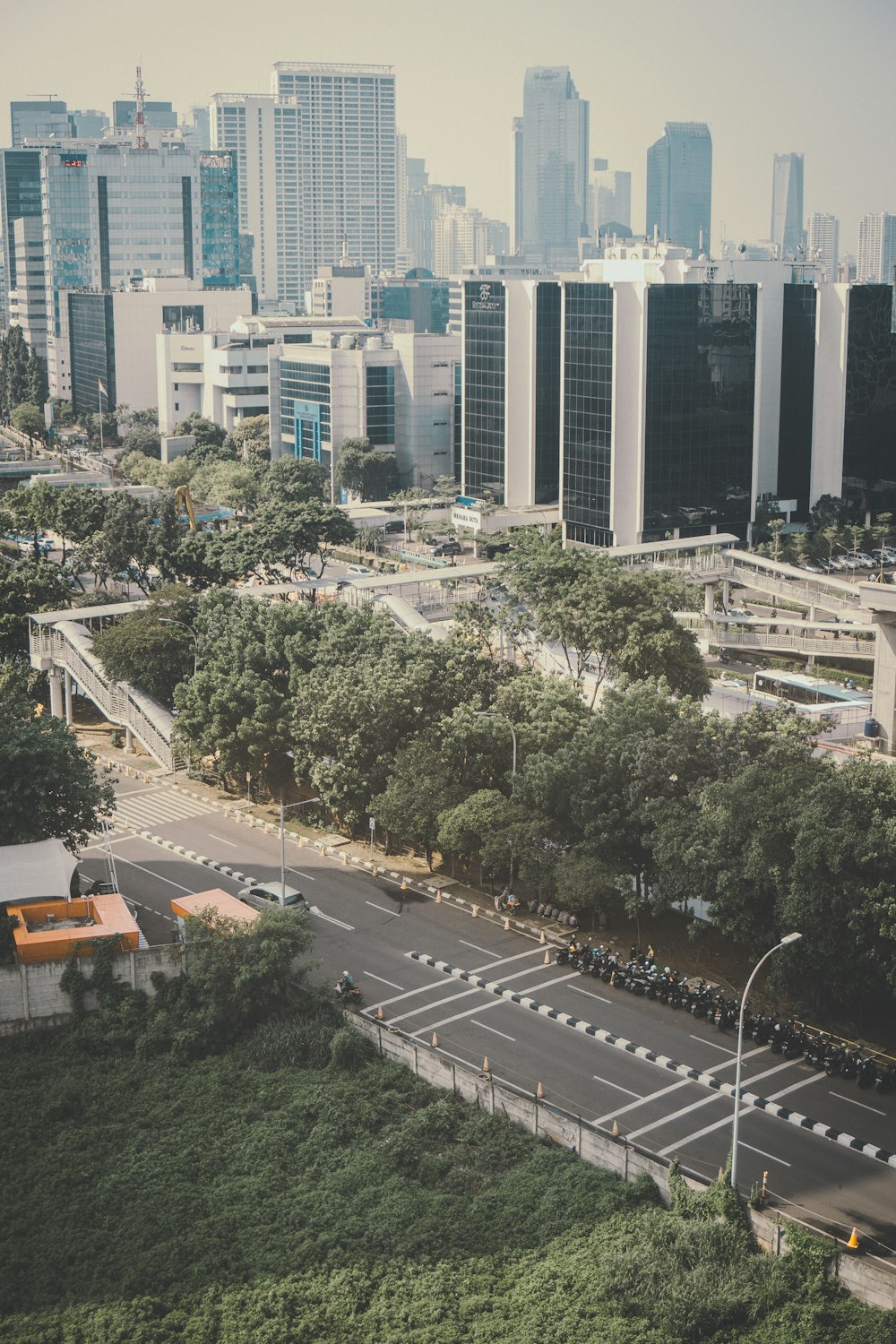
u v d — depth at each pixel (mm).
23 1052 104688
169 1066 101875
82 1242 83188
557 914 123688
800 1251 77500
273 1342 74188
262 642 158750
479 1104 95312
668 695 138375
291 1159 90625
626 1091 96562
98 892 126938
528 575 186750
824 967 100062
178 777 162750
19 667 185125
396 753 135875
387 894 129875
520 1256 80750
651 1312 74938
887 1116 93188
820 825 98562
